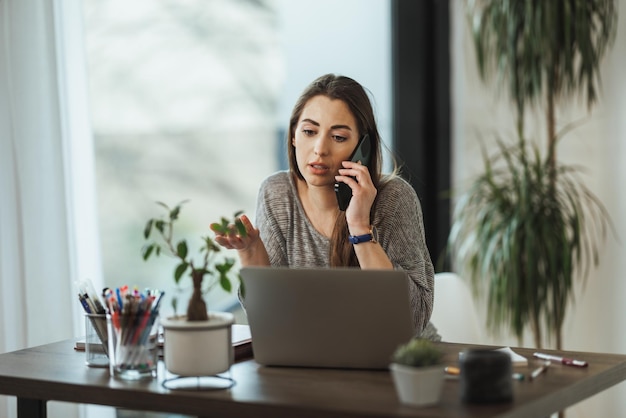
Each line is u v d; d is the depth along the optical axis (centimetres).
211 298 464
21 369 228
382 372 219
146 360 217
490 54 420
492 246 401
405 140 470
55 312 336
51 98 334
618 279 407
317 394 199
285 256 281
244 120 487
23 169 329
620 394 407
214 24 487
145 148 473
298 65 481
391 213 266
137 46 473
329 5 474
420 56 467
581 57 389
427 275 271
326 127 264
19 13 327
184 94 481
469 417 180
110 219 464
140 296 222
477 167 457
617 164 407
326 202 272
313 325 221
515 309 392
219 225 227
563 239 389
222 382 211
